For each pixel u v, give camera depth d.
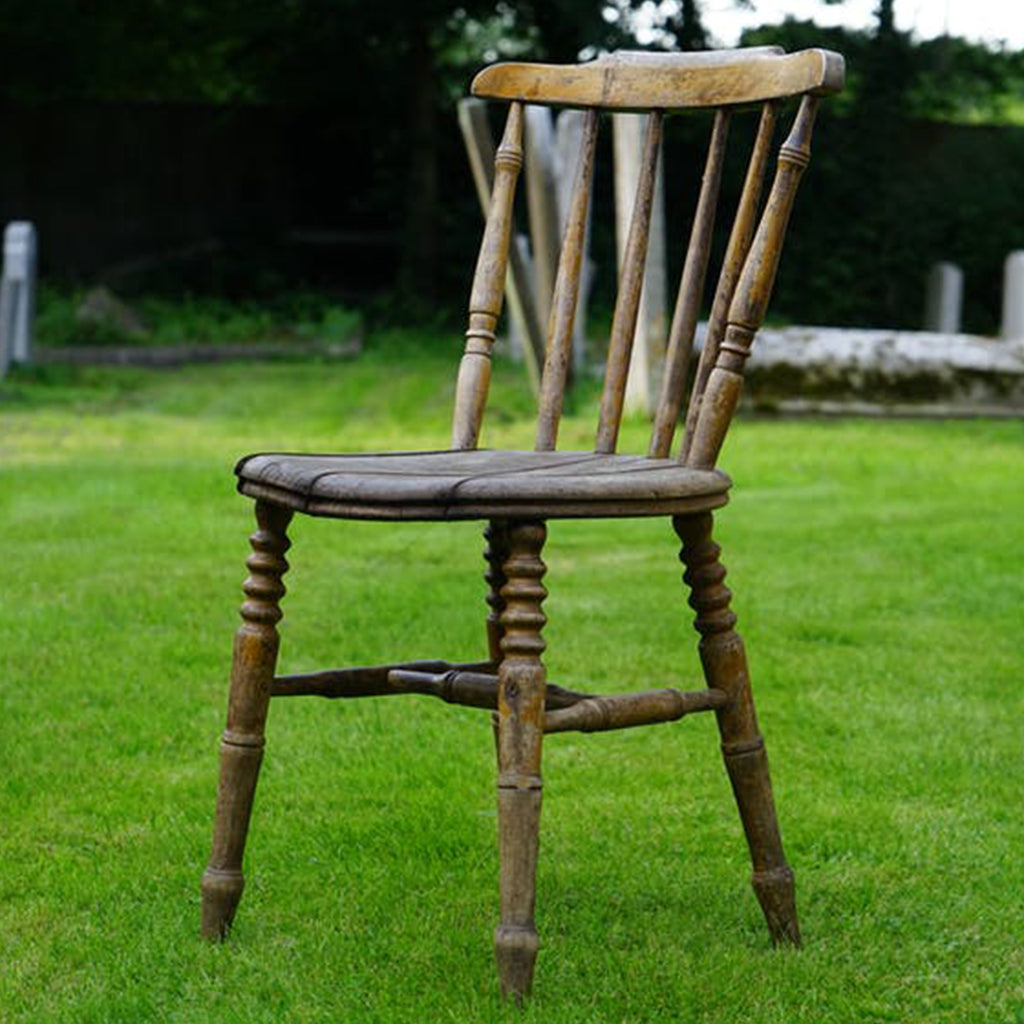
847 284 18.39
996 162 18.97
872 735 3.50
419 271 18.28
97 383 11.84
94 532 5.79
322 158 18.97
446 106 19.48
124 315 16.09
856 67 18.47
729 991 2.22
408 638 4.23
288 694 2.44
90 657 4.07
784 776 3.23
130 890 2.63
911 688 3.87
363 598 4.72
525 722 2.11
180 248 18.83
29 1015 2.17
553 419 2.62
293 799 3.07
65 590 4.83
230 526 5.93
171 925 2.47
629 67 2.63
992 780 3.21
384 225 19.25
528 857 2.12
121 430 8.93
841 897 2.60
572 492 2.08
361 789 3.12
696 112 2.61
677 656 4.09
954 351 9.98
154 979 2.28
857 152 18.42
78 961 2.37
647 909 2.55
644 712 2.26
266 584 2.37
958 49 19.42
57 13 18.56
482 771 3.23
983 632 4.44
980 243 18.58
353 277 19.03
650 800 3.06
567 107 2.67
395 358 14.62
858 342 9.91
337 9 17.73
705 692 2.34
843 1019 2.16
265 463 2.30
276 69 19.03
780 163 2.31
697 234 2.55
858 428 9.34
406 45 18.67
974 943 2.42
